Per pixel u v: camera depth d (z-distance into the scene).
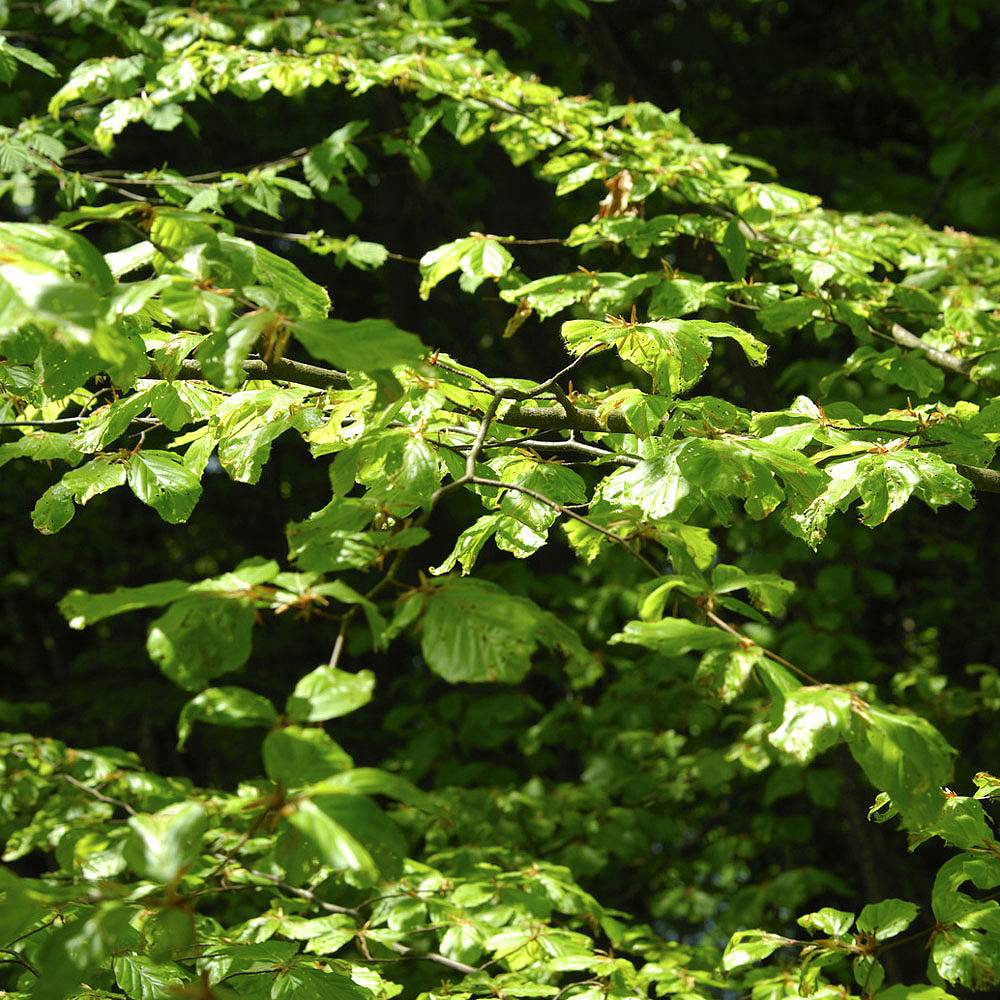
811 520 2.11
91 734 7.91
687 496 1.98
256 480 2.24
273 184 3.98
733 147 7.85
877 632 8.55
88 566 8.90
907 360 3.33
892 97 9.16
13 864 5.90
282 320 1.56
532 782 5.86
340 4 4.61
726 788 7.11
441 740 6.03
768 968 3.14
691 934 7.50
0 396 2.59
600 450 2.13
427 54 4.29
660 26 9.20
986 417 2.41
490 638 1.46
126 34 4.11
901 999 2.06
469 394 2.29
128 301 1.60
